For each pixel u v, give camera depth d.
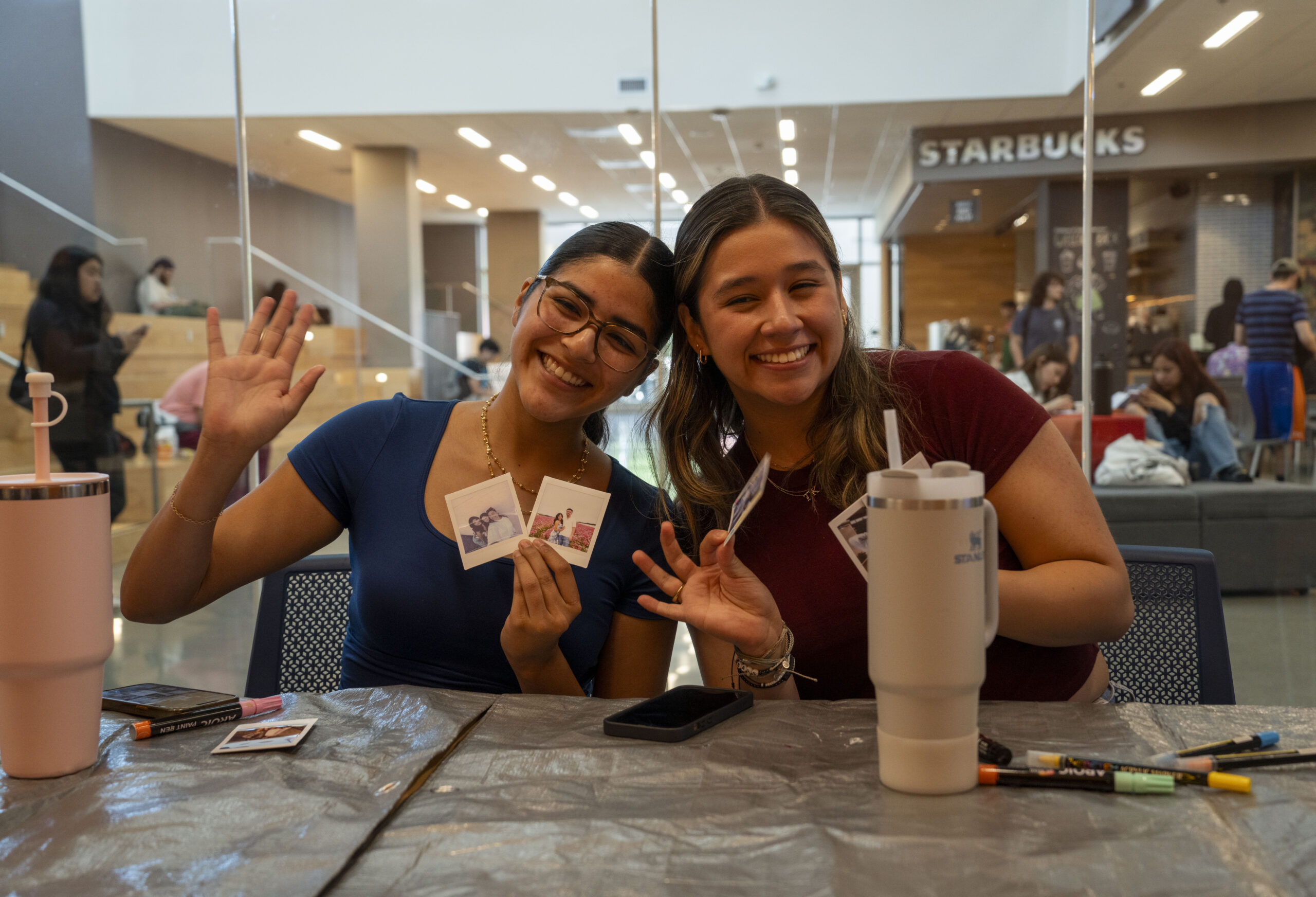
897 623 0.67
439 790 0.72
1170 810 0.65
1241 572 4.06
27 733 0.75
